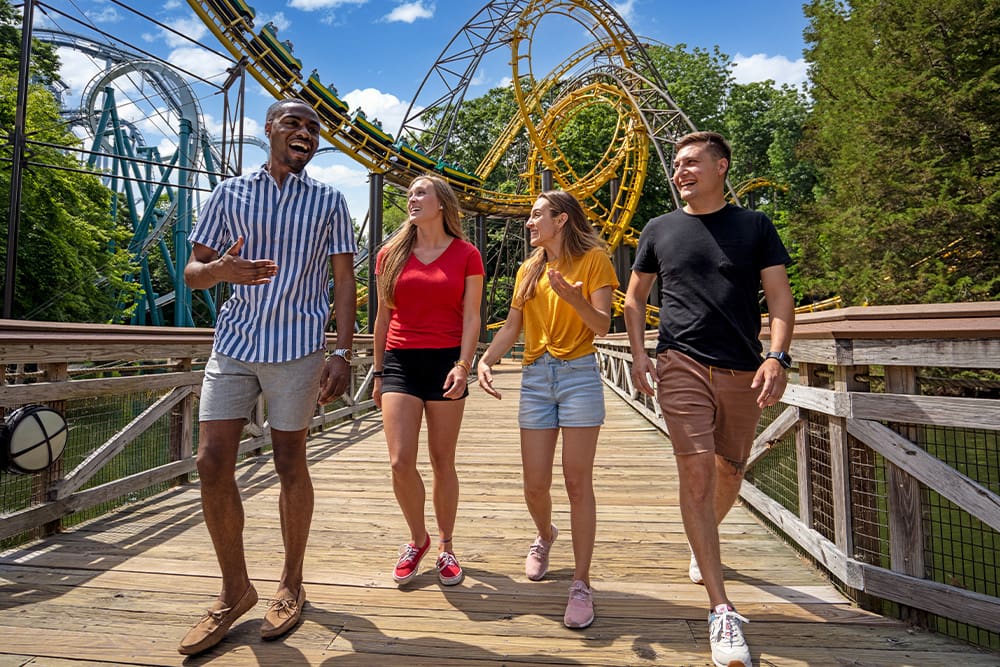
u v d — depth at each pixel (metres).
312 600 2.01
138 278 32.97
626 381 9.34
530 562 2.23
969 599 1.63
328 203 1.78
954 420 1.68
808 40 22.33
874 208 14.29
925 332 1.70
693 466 1.72
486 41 17.78
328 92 13.64
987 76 11.13
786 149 33.06
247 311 1.70
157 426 3.58
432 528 2.88
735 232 1.76
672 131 19.16
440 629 1.79
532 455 2.01
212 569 2.29
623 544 2.67
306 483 1.79
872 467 1.96
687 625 1.83
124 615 1.87
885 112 13.15
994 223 11.02
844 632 1.77
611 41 19.98
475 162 36.19
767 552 2.53
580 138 31.16
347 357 1.77
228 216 1.70
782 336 1.66
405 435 1.98
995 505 1.56
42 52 21.19
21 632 1.75
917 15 12.39
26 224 16.47
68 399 2.70
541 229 1.98
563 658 1.62
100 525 2.87
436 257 2.06
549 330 1.98
